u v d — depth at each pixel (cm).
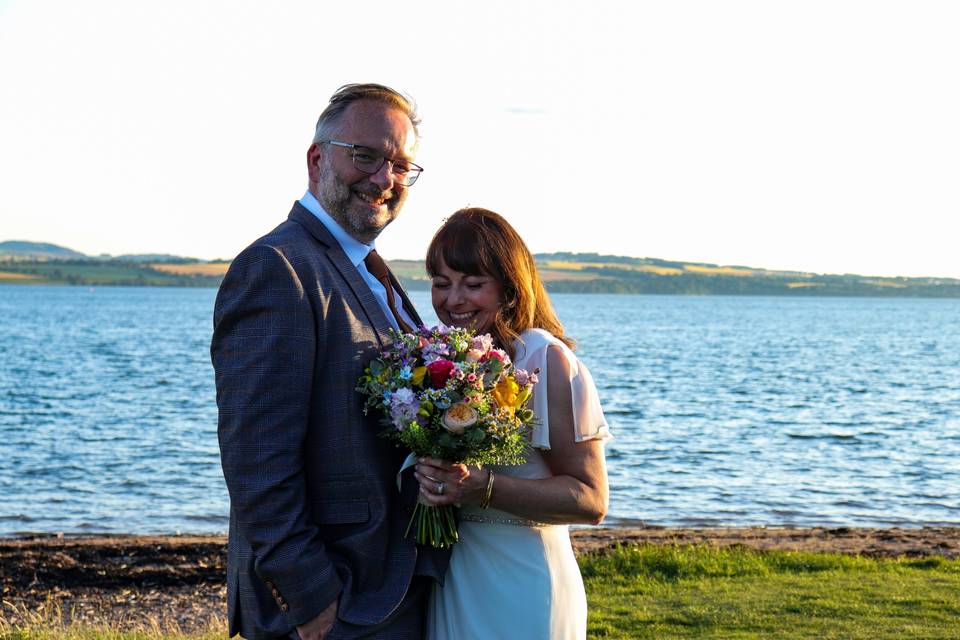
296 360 309
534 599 340
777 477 2069
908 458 2381
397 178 350
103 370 4744
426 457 316
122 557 1154
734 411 3388
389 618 322
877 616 779
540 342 345
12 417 2948
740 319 14950
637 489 1888
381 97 348
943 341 9306
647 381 4556
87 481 1908
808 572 971
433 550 340
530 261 363
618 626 758
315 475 320
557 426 338
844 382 4700
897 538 1334
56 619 838
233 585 329
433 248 360
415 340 323
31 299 19775
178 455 2247
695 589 887
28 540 1348
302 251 322
